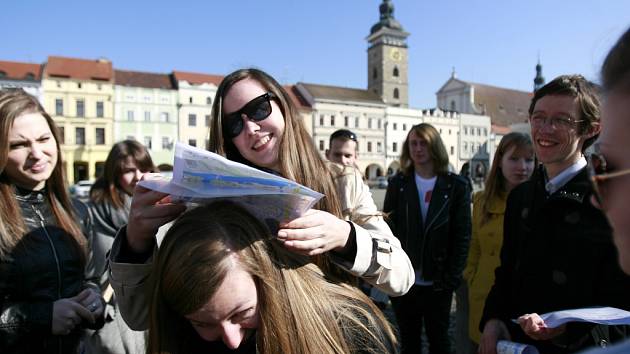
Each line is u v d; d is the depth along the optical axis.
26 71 38.97
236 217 1.26
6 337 1.73
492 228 3.18
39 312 1.79
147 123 40.94
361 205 1.87
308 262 1.41
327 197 1.63
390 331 1.43
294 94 50.94
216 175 1.11
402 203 3.72
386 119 52.44
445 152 3.68
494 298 2.23
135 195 1.29
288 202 1.14
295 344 1.23
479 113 61.72
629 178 0.63
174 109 41.84
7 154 1.88
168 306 1.25
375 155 51.84
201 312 1.16
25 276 1.85
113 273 1.37
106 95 39.53
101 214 3.12
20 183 2.00
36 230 1.96
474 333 3.11
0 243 1.80
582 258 1.73
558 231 1.83
